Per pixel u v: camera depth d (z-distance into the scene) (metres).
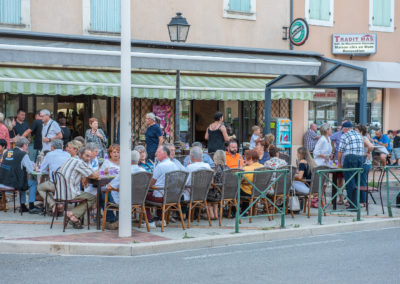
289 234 9.67
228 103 19.33
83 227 9.72
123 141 8.86
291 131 19.75
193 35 18.47
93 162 10.96
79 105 16.94
